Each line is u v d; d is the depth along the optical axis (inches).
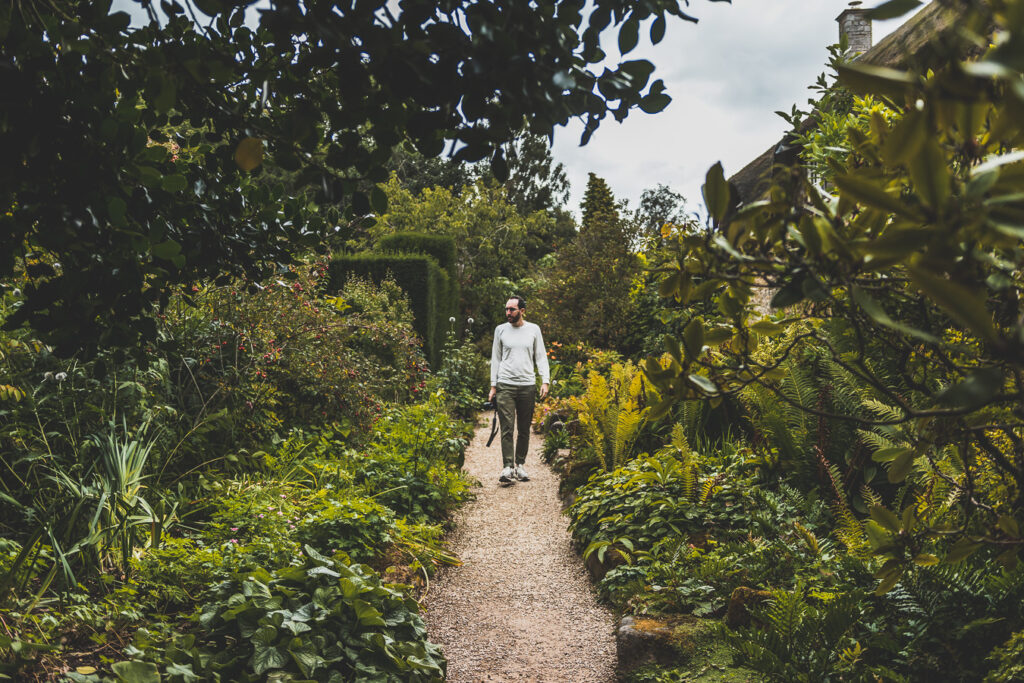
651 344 517.3
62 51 68.5
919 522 58.7
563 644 149.1
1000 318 44.6
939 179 25.8
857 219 38.1
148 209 78.2
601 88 58.2
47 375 155.2
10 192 71.4
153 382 189.3
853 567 115.1
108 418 166.7
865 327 49.5
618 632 135.3
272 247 99.6
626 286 597.6
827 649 103.2
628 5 58.9
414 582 171.9
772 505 167.5
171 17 68.4
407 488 219.9
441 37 51.3
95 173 71.6
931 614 99.7
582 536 201.8
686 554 156.9
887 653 105.0
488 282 914.7
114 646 110.3
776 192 39.8
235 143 77.0
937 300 25.3
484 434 437.1
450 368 506.0
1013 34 21.3
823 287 36.3
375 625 116.8
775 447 192.2
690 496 184.9
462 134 55.0
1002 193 27.6
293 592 118.8
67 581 113.7
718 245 40.0
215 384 212.5
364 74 52.8
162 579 130.0
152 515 137.4
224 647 111.8
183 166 89.5
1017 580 93.6
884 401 135.9
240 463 204.8
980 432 54.3
